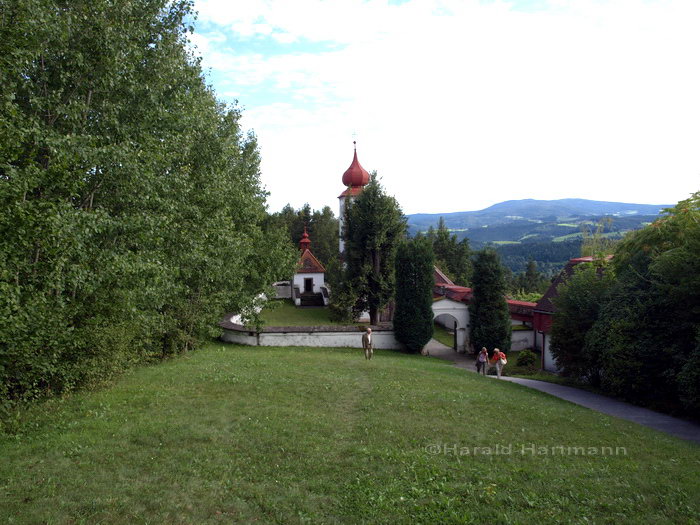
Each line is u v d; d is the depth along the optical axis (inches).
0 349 385.1
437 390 636.1
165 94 600.1
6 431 382.3
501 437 449.1
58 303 445.1
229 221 858.1
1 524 245.9
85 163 462.9
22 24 401.4
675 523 293.4
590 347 818.8
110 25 500.1
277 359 840.3
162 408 466.3
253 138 1180.5
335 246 3149.6
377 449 390.9
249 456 366.3
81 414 434.6
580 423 536.4
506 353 1261.1
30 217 379.6
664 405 721.0
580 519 289.9
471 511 293.9
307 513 286.7
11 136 377.4
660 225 832.3
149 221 526.9
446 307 1344.7
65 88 507.5
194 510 281.0
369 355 927.7
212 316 880.3
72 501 277.7
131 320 560.7
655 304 743.7
